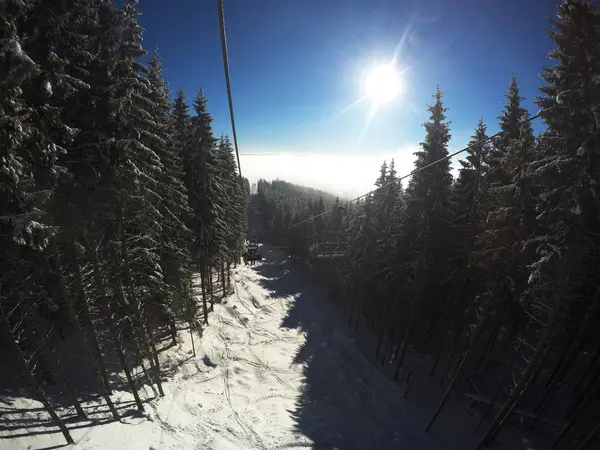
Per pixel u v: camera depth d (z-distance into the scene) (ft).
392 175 98.22
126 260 46.93
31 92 28.43
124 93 36.19
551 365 68.39
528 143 45.55
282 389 71.05
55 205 34.09
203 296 89.66
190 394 59.98
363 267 102.53
